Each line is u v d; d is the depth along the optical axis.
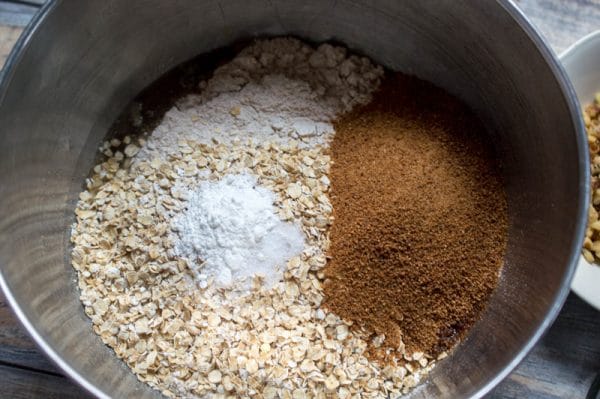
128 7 0.26
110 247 0.27
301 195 0.26
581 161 0.22
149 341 0.25
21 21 0.29
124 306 0.26
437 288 0.25
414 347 0.26
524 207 0.26
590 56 0.27
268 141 0.28
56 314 0.24
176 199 0.27
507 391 0.27
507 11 0.24
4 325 0.27
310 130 0.28
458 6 0.25
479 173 0.27
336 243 0.26
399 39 0.28
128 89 0.29
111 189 0.27
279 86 0.29
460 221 0.26
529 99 0.25
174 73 0.29
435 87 0.29
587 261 0.26
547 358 0.27
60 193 0.27
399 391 0.25
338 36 0.29
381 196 0.26
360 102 0.29
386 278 0.25
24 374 0.26
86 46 0.26
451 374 0.25
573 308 0.27
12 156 0.24
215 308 0.25
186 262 0.26
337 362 0.25
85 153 0.28
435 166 0.27
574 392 0.26
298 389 0.24
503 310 0.25
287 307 0.26
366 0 0.27
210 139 0.28
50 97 0.25
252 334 0.25
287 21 0.29
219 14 0.28
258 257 0.26
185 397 0.24
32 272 0.24
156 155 0.28
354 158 0.27
